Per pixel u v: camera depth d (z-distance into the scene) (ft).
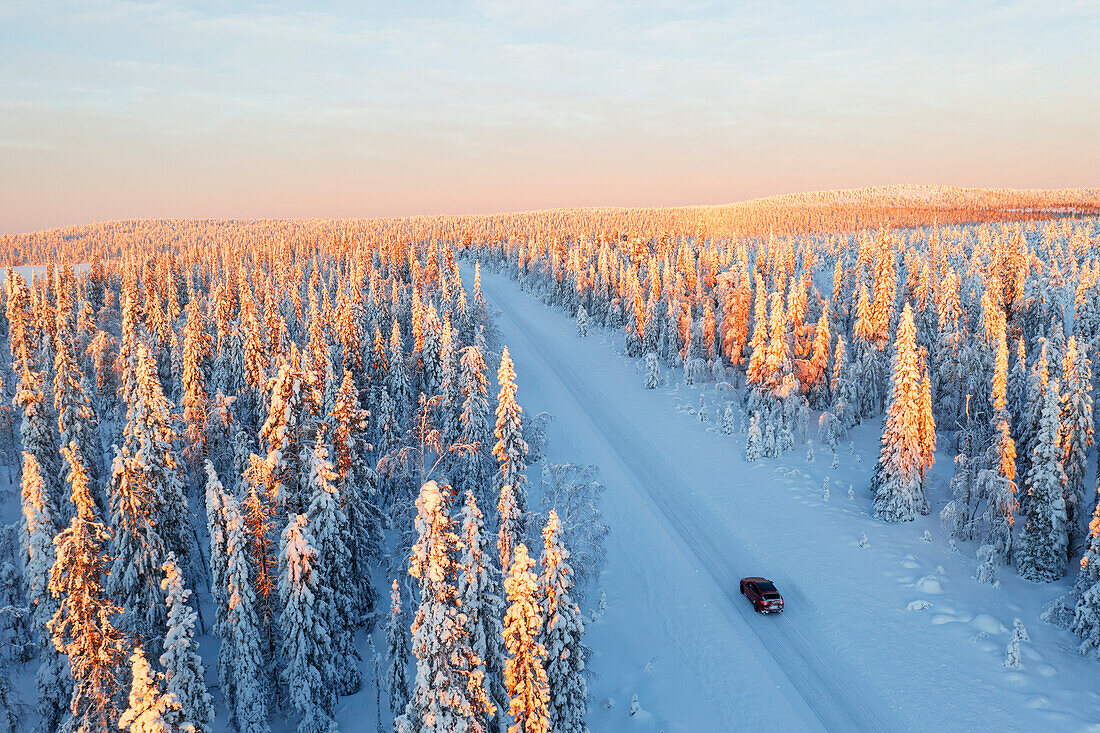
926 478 164.04
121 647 95.96
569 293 395.14
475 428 142.10
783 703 104.32
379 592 140.46
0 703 110.93
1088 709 93.04
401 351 206.28
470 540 79.92
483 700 76.28
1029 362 197.67
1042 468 125.90
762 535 151.02
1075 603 113.91
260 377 181.47
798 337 224.94
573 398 254.68
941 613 117.50
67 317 320.50
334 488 110.63
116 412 214.90
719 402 240.12
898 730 96.53
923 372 156.15
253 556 107.04
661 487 180.55
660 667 118.42
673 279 311.06
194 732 68.39
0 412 211.61
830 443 198.59
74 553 96.22
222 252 573.33
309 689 101.35
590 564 128.06
